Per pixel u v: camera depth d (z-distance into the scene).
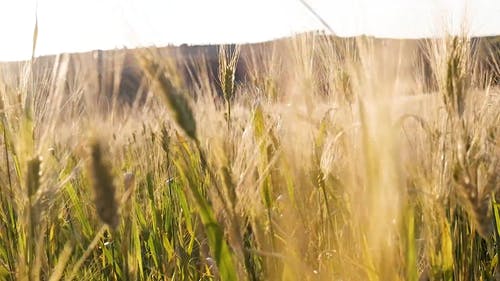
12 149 1.07
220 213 1.01
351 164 1.04
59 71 0.97
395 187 0.98
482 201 1.05
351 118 1.15
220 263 1.00
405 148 1.07
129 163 1.72
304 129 1.14
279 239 1.09
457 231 1.13
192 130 0.95
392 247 0.99
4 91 1.07
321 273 1.06
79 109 0.94
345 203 1.12
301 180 1.12
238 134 1.17
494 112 1.28
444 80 1.07
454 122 1.06
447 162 1.07
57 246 1.33
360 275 1.05
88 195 1.46
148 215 1.66
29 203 0.96
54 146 1.16
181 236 1.44
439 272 1.06
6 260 1.19
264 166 1.13
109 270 1.37
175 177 1.63
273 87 1.23
